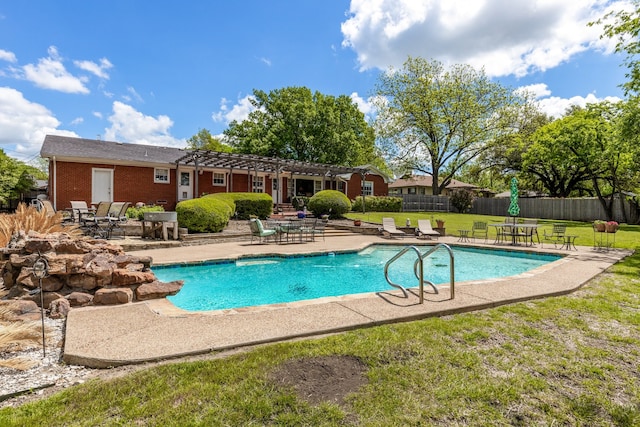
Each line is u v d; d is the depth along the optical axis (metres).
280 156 28.86
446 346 3.24
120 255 5.48
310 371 2.72
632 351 3.20
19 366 2.76
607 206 21.92
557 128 23.20
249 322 3.78
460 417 2.20
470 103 26.67
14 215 7.85
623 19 10.78
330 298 4.82
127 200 17.92
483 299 4.75
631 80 11.63
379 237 14.02
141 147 20.33
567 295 5.21
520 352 3.15
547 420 2.20
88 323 3.71
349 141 29.05
